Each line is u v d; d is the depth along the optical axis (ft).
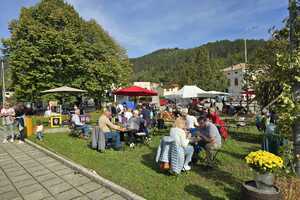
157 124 42.37
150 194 14.84
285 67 12.91
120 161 22.29
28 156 26.23
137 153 25.53
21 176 19.66
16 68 75.15
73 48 79.00
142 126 30.89
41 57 75.15
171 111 58.65
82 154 25.14
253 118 50.19
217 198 14.17
